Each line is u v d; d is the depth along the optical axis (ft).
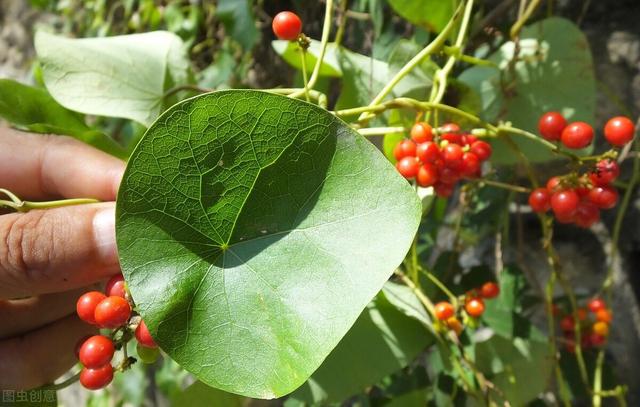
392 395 0.77
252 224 0.42
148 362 0.48
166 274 0.41
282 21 0.53
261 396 0.40
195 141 0.39
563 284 0.70
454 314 0.66
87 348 0.45
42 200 0.67
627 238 0.83
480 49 0.73
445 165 0.55
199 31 1.11
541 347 0.73
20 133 0.66
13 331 0.67
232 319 0.41
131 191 0.39
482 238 0.88
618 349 0.85
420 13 0.66
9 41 1.74
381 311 0.65
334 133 0.40
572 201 0.55
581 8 0.79
